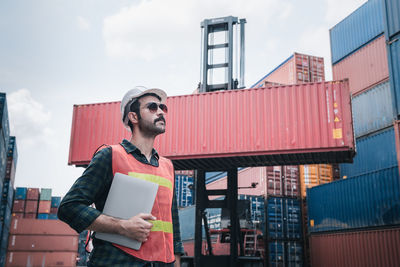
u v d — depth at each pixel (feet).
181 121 44.11
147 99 6.34
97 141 46.19
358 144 68.03
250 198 69.10
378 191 55.16
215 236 58.75
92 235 5.74
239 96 43.14
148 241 5.52
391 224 52.19
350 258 57.88
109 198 5.43
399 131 43.14
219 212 58.44
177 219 6.94
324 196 65.21
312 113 40.57
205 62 53.62
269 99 42.16
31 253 118.01
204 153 42.45
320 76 82.07
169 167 6.70
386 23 47.03
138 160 6.00
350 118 39.55
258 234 62.44
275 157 42.78
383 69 65.31
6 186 109.70
